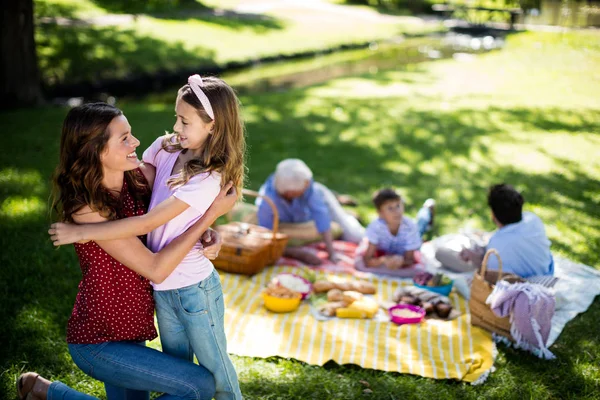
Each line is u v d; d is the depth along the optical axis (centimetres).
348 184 700
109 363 248
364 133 924
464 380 354
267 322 413
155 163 268
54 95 1243
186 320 254
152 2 1350
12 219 555
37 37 1441
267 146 848
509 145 849
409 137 899
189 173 243
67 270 470
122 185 251
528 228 434
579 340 397
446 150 830
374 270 504
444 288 459
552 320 418
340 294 443
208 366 260
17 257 481
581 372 362
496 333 400
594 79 1323
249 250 475
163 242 251
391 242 509
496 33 2206
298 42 1970
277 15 2436
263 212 539
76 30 1580
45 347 370
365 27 2342
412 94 1236
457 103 1138
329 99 1189
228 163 249
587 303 439
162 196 255
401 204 507
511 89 1261
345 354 376
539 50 1642
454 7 2630
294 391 339
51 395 261
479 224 590
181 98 243
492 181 704
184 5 2330
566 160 780
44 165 718
